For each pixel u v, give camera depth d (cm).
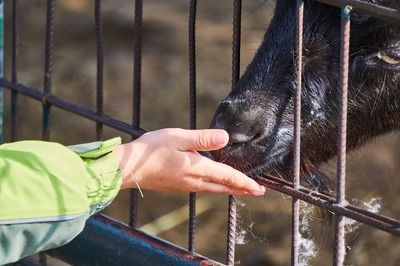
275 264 782
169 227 853
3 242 359
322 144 484
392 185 840
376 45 465
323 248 698
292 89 467
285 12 490
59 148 369
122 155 386
